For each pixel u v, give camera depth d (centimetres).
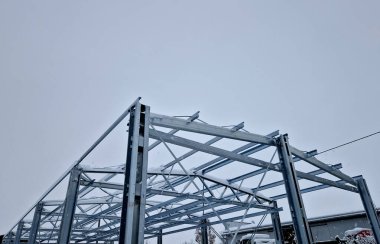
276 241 1177
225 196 1103
